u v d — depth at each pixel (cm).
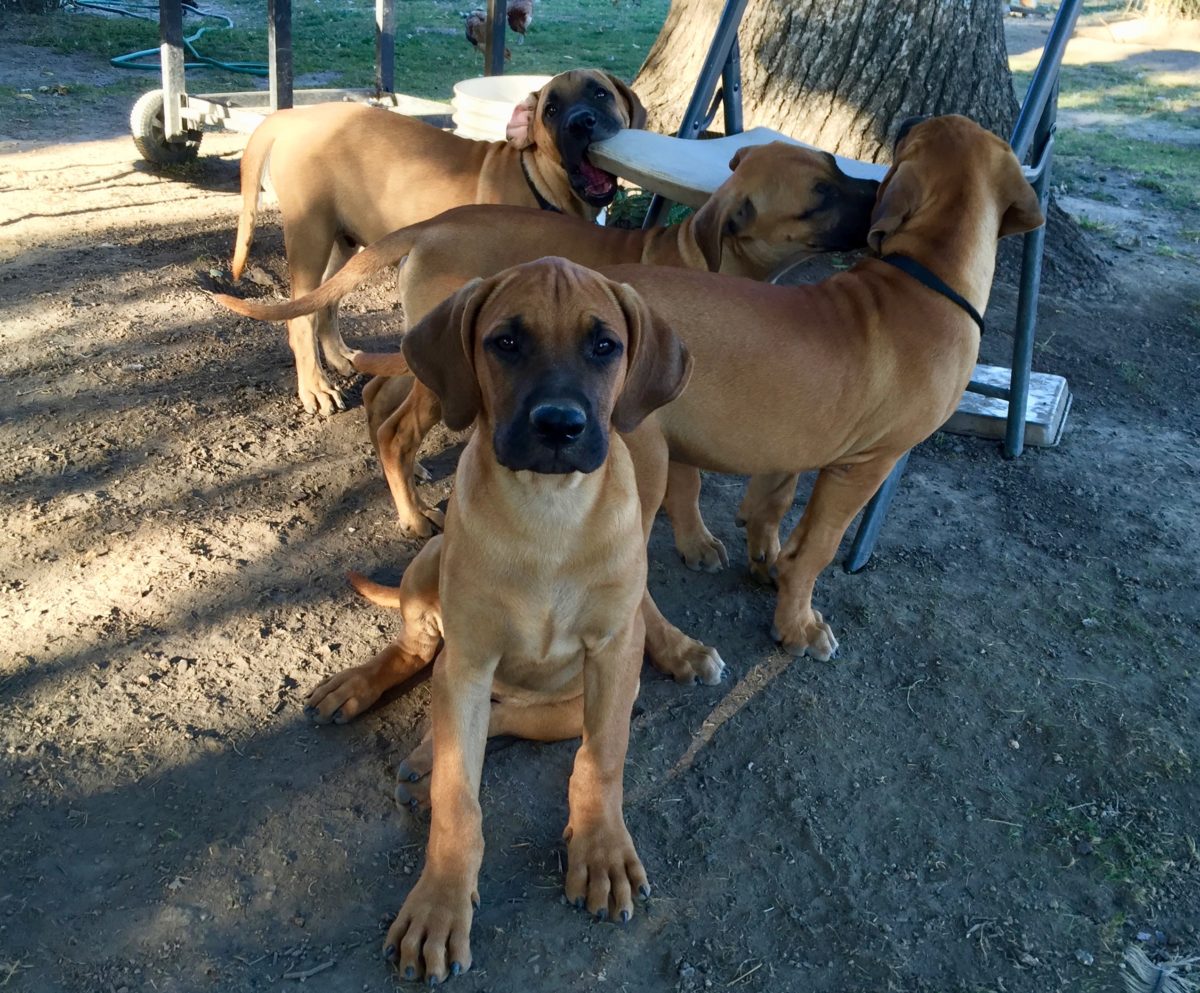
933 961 81
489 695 84
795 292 103
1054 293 218
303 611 112
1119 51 530
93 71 357
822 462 106
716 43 147
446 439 152
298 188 150
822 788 96
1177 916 86
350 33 480
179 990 74
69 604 110
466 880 78
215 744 94
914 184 106
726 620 118
